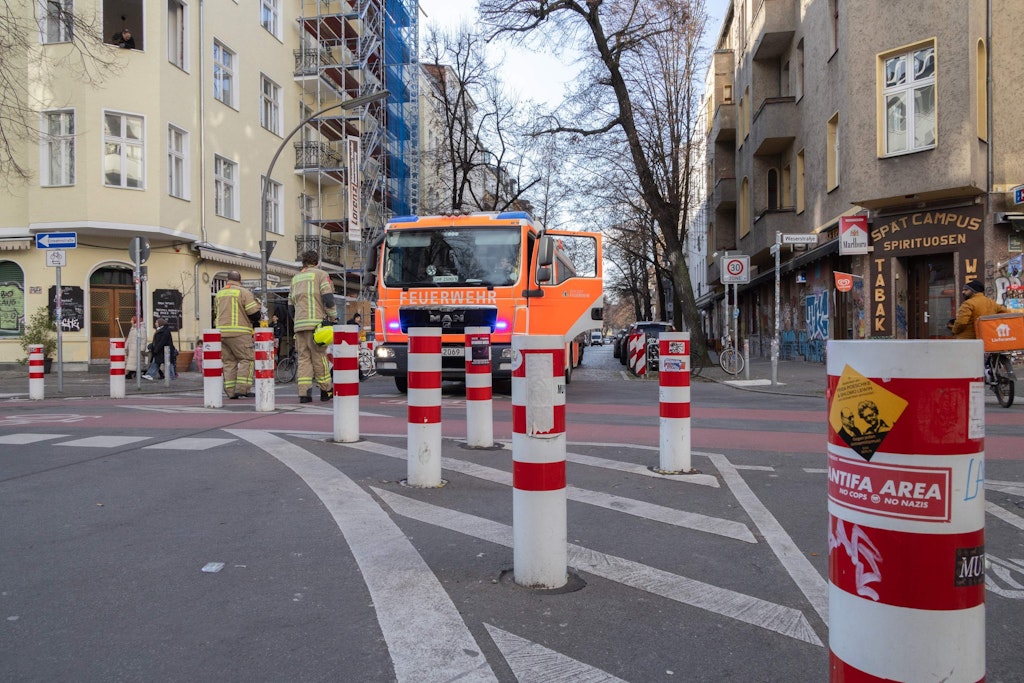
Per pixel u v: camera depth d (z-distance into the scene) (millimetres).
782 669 2812
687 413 6367
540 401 3615
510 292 12250
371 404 11734
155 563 3996
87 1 21109
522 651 2939
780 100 25609
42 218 21609
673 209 29781
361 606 3395
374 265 12820
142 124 22219
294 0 32406
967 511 1628
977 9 17109
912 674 1614
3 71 16531
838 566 1750
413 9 44812
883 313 19203
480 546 4281
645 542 4410
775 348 15938
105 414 10211
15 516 4910
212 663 2848
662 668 2812
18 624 3229
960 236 17812
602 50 22266
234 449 7172
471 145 36156
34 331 21719
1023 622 3312
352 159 33031
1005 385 11312
